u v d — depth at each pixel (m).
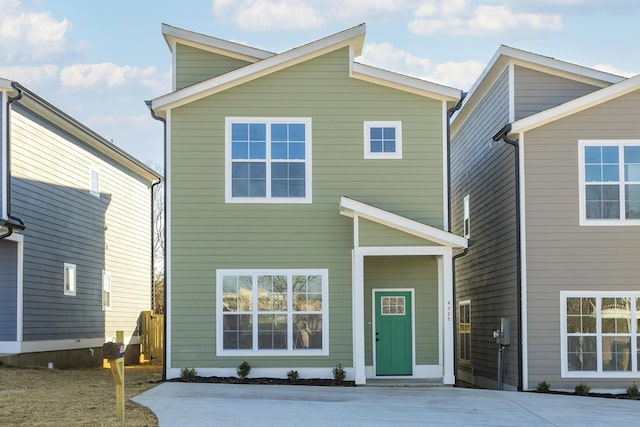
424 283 16.89
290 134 16.53
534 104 17.14
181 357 16.03
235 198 16.33
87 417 10.56
